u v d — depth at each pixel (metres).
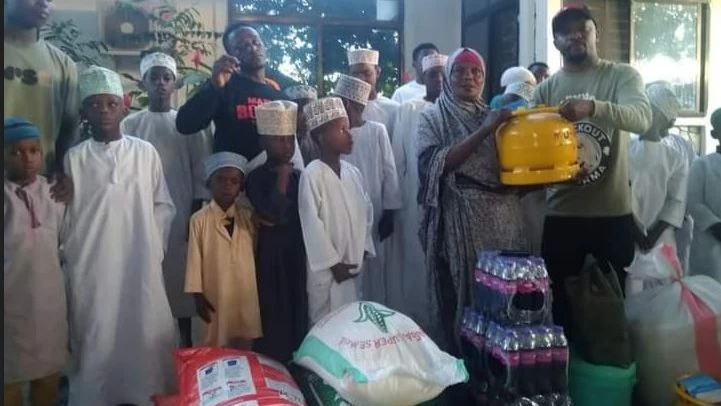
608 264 3.05
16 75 2.91
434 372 2.42
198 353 2.67
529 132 2.66
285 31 6.16
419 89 4.64
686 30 4.67
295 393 2.47
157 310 2.89
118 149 2.90
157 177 3.00
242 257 2.90
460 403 2.85
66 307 2.84
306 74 6.24
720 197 3.60
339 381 2.38
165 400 2.65
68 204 2.85
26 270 2.71
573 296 2.86
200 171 3.61
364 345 2.44
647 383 2.93
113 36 5.72
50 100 3.07
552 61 4.73
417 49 4.73
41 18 2.95
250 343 2.94
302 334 2.97
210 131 3.66
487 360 2.67
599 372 2.72
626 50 4.66
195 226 2.88
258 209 2.90
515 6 5.43
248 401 2.26
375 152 3.64
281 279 2.94
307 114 2.97
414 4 6.28
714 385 2.62
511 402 2.53
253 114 3.20
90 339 2.81
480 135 2.76
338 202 2.93
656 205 3.61
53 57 3.14
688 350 2.86
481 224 2.90
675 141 3.70
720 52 4.70
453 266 2.93
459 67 2.93
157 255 2.92
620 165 3.11
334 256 2.86
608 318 2.75
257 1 6.05
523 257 2.68
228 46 3.37
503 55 5.66
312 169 2.92
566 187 3.12
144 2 5.77
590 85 3.11
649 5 4.65
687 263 3.74
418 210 3.82
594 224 3.10
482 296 2.76
